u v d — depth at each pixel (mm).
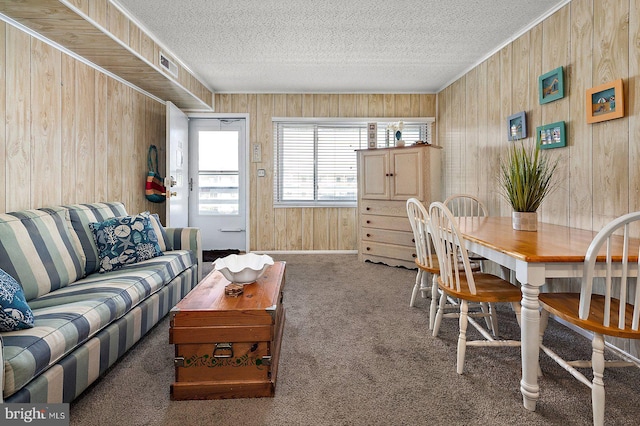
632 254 1434
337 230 4953
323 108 4859
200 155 4848
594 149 2240
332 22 2887
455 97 4312
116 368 1794
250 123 4844
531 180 2188
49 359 1275
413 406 1494
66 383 1365
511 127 3105
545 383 1671
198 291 1823
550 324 2400
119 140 3385
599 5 2188
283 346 2053
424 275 2986
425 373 1761
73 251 2184
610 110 2094
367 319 2479
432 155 3936
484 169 3639
